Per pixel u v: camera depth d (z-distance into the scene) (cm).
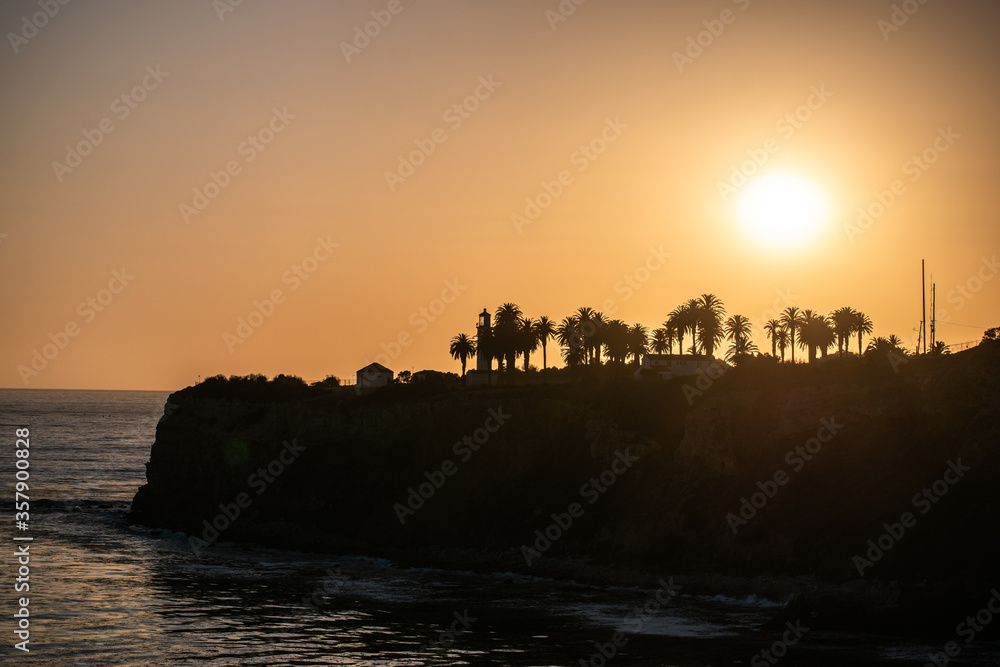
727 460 7769
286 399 11831
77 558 8150
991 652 5078
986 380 6950
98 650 5088
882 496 6819
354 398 11175
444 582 7231
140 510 11438
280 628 5659
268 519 9931
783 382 8162
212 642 5291
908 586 5941
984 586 5600
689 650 5166
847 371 7925
